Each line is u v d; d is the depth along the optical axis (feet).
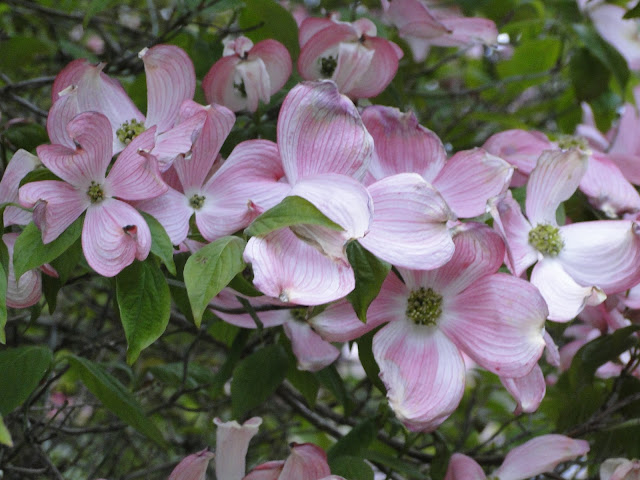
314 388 2.21
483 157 1.93
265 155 1.89
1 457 2.26
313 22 2.11
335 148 1.80
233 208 1.86
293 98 1.81
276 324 2.11
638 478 1.95
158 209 1.85
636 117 2.44
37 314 1.94
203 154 1.87
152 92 1.95
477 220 1.93
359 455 2.09
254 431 1.97
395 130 1.95
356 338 1.94
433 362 1.86
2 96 2.44
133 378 2.47
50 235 1.79
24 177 1.86
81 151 1.79
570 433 2.16
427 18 2.23
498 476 2.05
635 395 2.16
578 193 2.20
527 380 1.89
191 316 2.00
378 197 1.79
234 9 2.38
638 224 1.92
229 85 2.07
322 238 1.72
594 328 2.37
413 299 1.88
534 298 1.82
